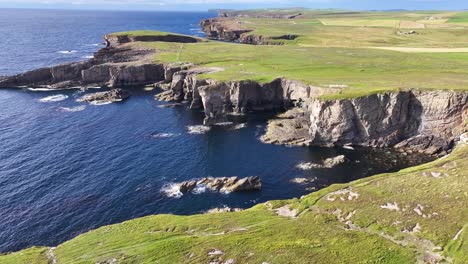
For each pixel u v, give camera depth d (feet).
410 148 282.97
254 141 302.45
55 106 401.08
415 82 318.65
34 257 145.28
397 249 126.62
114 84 482.69
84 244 150.82
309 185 232.12
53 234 188.14
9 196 222.07
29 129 333.42
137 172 252.83
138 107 397.80
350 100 284.82
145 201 216.54
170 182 238.89
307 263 120.47
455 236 130.31
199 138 311.27
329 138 290.35
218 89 361.92
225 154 279.69
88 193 225.76
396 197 156.15
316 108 289.94
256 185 227.61
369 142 289.94
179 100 418.92
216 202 214.07
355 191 166.40
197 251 130.72
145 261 128.26
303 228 142.72
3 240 183.52
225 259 124.98
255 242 133.90
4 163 265.13
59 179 242.78
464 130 270.87
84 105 404.57
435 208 145.28
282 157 272.51
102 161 269.64
